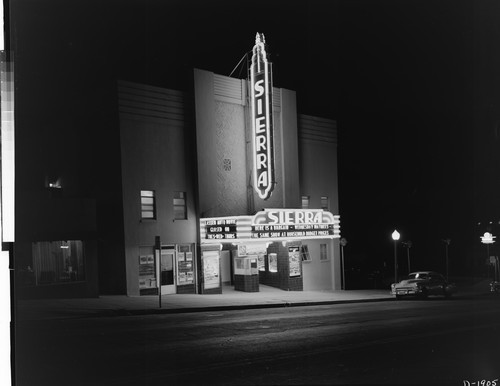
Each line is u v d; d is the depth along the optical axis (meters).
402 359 10.53
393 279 48.00
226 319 17.28
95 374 9.06
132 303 21.34
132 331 14.25
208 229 26.50
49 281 21.88
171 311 20.03
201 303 22.19
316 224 29.66
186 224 26.61
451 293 32.22
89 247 22.92
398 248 57.84
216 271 27.22
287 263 29.97
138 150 25.02
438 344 12.44
